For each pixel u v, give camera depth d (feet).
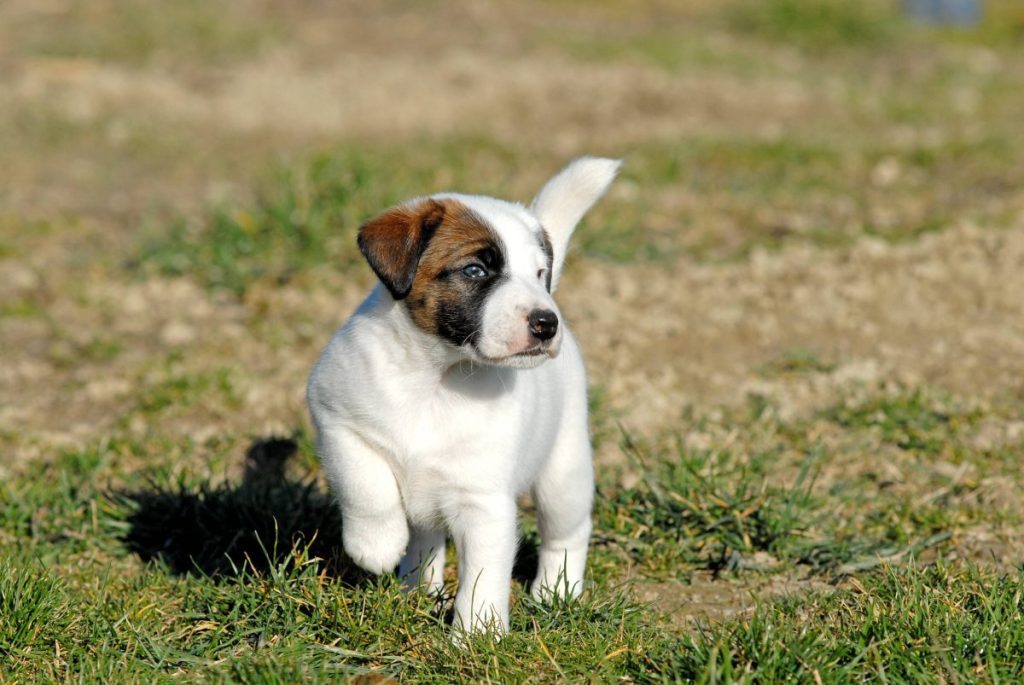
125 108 75.61
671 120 77.05
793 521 29.19
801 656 21.12
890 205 57.67
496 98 80.69
